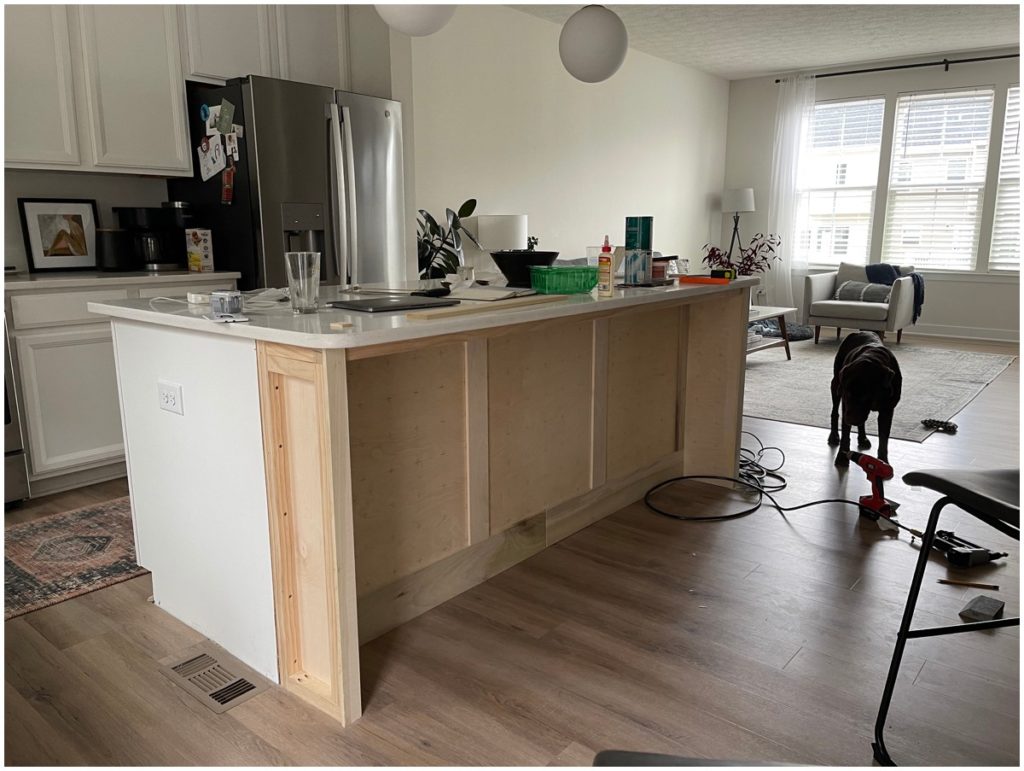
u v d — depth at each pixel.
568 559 2.55
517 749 1.62
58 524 2.85
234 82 3.55
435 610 2.22
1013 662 1.93
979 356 6.40
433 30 2.30
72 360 3.16
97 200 3.70
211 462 1.91
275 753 1.61
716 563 2.52
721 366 3.25
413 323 1.68
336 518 1.63
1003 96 6.97
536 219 6.27
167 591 2.20
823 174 8.08
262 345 1.69
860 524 2.85
